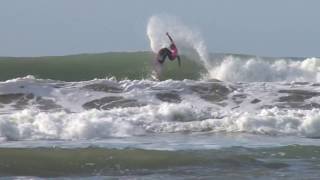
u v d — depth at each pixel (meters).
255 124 58.75
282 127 58.72
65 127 55.00
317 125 58.94
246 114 63.03
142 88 73.06
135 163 42.84
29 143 50.03
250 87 76.12
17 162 42.03
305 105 70.00
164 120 60.88
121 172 40.72
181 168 42.06
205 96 72.25
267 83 78.50
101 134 54.91
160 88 73.25
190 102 70.12
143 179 38.97
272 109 65.00
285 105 69.75
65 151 45.25
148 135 55.47
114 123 57.00
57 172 40.34
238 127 58.56
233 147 49.47
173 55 91.88
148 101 69.56
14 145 48.81
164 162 43.38
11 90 70.12
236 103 70.25
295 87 76.88
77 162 42.59
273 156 46.41
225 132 57.44
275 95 73.38
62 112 62.56
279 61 102.56
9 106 66.56
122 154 44.84
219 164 43.41
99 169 41.31
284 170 42.06
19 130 53.38
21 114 57.28
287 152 47.97
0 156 43.09
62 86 72.44
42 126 54.75
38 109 65.81
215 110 65.81
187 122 59.75
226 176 40.06
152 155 44.94
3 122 53.50
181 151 46.88
